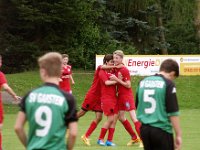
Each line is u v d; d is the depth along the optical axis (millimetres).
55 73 10266
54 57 10242
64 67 34344
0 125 18641
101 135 24812
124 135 29344
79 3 68750
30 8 66625
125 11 76500
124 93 24359
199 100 54625
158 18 78188
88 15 72062
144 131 13492
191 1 78062
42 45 70125
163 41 78438
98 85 25078
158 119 13312
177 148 13023
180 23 79312
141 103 13734
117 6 76000
